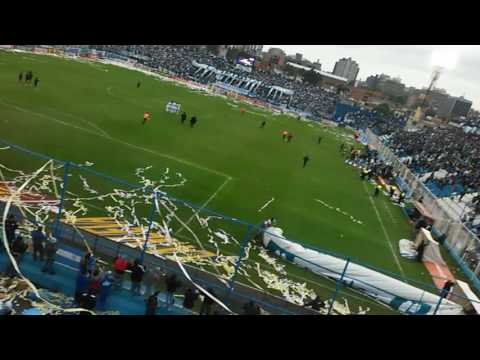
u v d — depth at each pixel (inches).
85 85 2410.2
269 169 1660.9
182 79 4138.8
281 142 2349.9
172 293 569.6
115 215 879.7
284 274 819.4
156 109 2271.2
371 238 1183.6
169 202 1024.2
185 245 834.2
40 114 1535.4
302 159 2028.8
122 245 676.7
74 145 1282.0
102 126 1604.3
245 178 1441.9
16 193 847.1
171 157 1445.6
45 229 681.6
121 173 1157.1
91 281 518.0
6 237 572.7
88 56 3782.0
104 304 537.0
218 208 1091.9
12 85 1884.8
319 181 1683.1
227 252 852.6
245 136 2245.3
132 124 1761.8
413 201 1648.6
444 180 2079.2
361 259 1016.2
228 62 5949.8
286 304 634.2
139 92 2721.5
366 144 3129.9
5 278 543.2
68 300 533.0
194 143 1749.5
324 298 762.2
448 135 4099.4
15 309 494.9
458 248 1205.7
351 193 1621.6
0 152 1047.6
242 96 4001.0
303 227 1133.1
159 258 674.8
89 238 681.6
